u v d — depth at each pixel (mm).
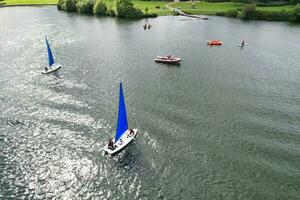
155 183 44875
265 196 42719
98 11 185000
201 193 43094
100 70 88000
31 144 53656
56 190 43625
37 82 79250
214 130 57938
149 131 57344
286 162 49438
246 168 48000
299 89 76625
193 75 85500
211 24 157750
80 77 82500
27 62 95312
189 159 49906
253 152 51781
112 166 48406
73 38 126312
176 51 109062
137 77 82938
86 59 98000
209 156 50656
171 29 145250
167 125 59375
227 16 180125
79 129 58156
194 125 59469
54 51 107312
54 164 48812
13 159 49812
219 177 46094
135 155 50812
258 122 60812
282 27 152375
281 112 64750
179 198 42219
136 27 148500
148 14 175000
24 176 46156
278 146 53312
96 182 45156
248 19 173750
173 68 91062
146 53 105688
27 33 136250
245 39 128125
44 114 63281
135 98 70062
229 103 68562
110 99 69500
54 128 58406
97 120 61125
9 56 101625
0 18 175375
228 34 137000
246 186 44406
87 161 49500
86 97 70500
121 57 100562
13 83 78688
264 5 195625
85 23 158875
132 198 42250
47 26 151625
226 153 51438
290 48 114812
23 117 62125
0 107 65938
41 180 45438
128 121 60594
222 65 94625
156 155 50844
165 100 69500
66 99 69562
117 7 175625
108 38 126188
